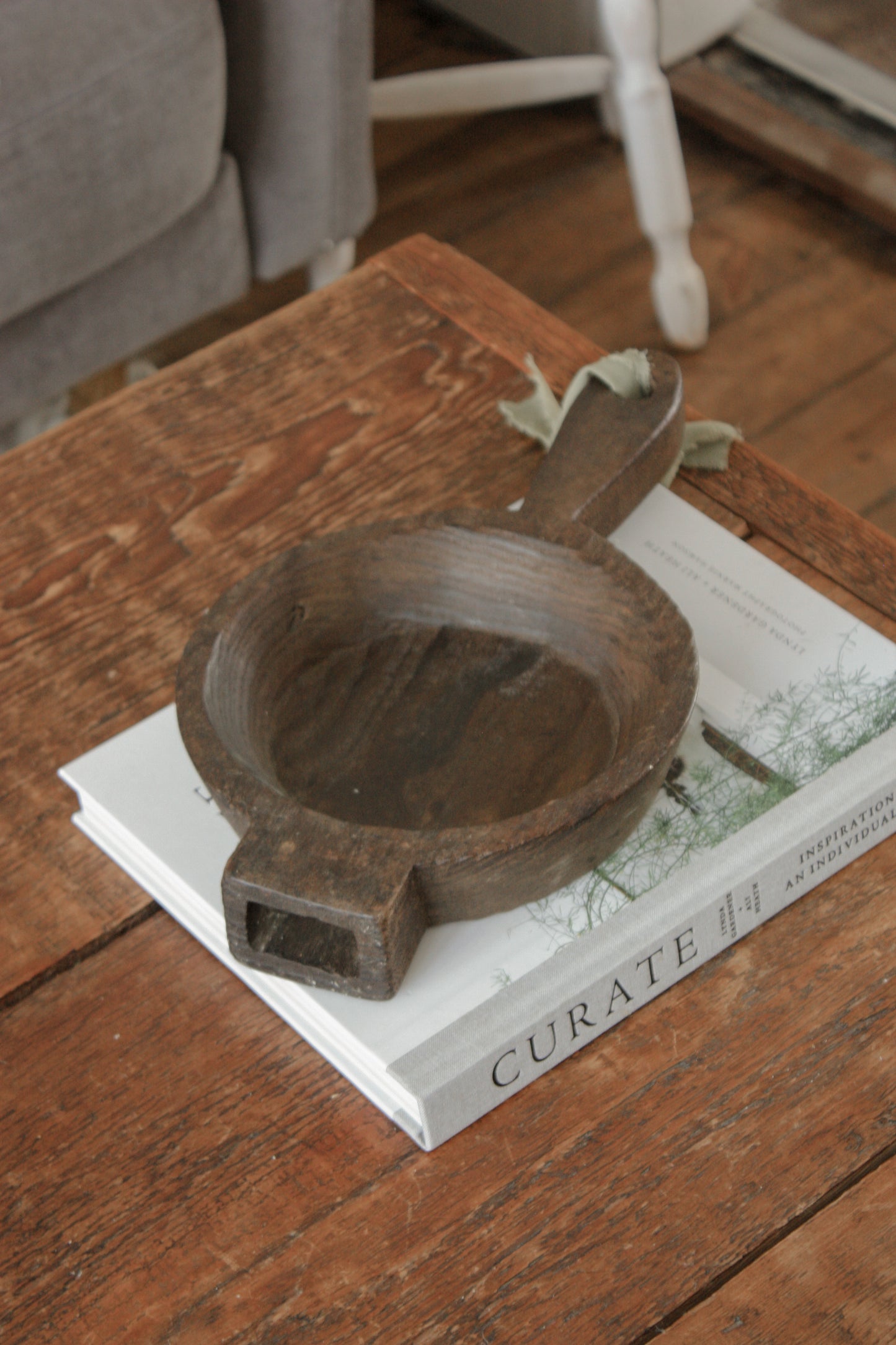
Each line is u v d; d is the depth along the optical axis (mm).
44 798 651
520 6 1924
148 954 595
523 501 689
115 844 622
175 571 740
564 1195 515
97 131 1134
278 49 1271
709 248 1735
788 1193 510
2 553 755
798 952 572
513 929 562
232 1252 510
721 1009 558
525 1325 486
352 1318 492
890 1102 530
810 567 722
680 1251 500
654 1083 540
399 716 625
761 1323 480
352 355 846
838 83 1765
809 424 1520
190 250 1335
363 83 1355
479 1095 524
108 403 830
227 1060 559
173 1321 495
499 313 865
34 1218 522
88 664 702
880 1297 483
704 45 1849
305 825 520
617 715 607
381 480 777
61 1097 553
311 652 648
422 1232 510
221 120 1250
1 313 1173
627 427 708
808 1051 544
